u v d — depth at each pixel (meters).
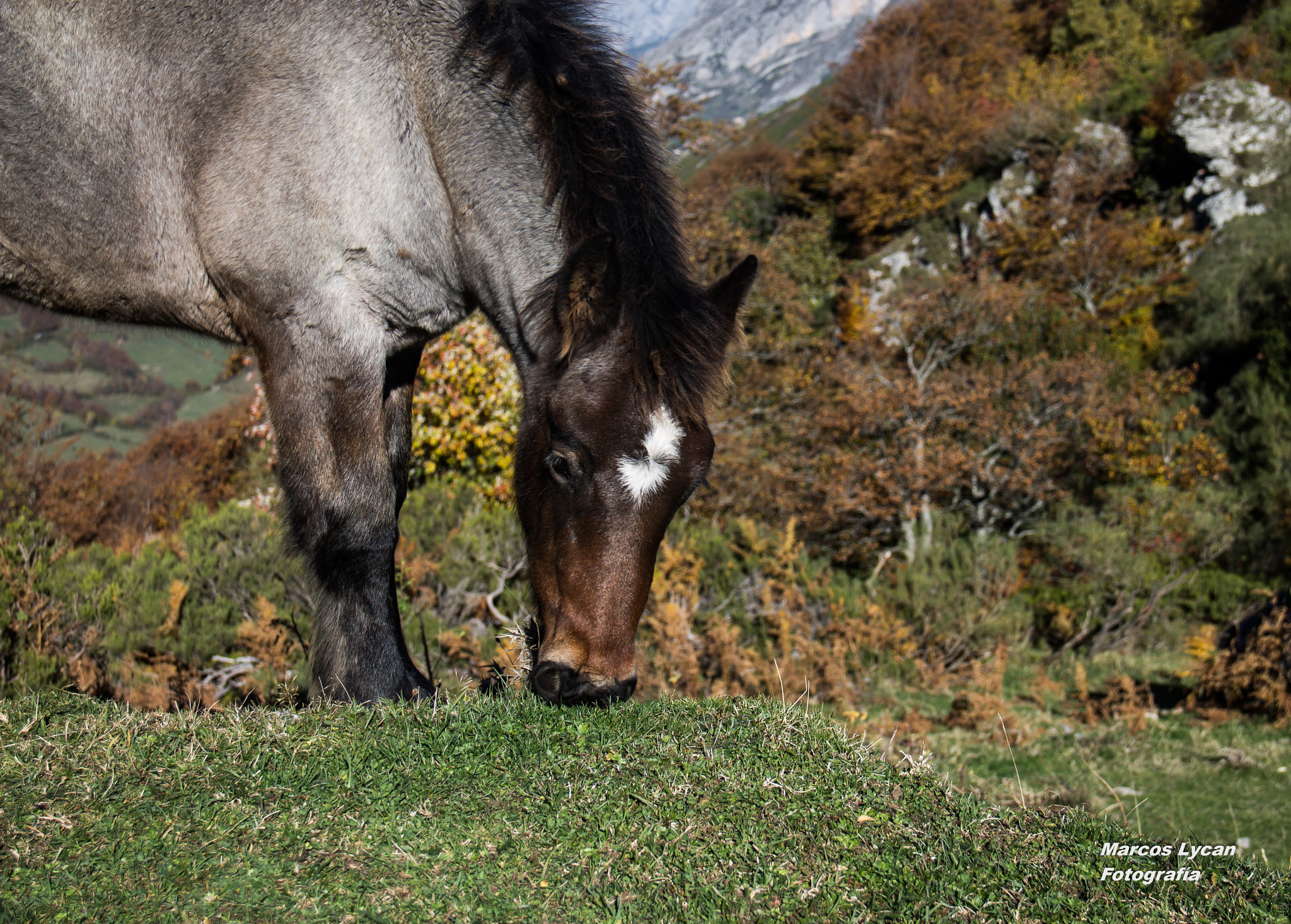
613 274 2.41
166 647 5.42
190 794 1.87
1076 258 18.23
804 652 7.61
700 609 8.02
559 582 2.47
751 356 15.16
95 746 2.09
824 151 30.53
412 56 2.89
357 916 1.50
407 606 6.04
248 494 12.57
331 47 2.84
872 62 32.34
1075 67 30.19
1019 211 21.25
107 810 1.80
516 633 2.96
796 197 30.17
